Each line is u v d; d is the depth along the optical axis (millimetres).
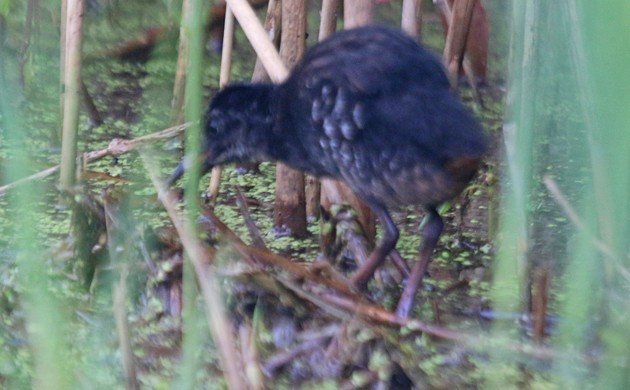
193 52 2822
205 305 4270
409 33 5242
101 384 3975
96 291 4727
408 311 4848
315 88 4715
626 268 2598
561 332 2734
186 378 3213
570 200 3641
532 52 3613
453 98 4551
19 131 2664
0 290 4699
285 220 6148
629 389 2615
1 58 3100
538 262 4746
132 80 8320
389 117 4441
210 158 5418
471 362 4406
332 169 4938
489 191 5832
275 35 6316
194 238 3121
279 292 4578
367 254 5238
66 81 5375
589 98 2066
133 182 5297
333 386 4293
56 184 5883
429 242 4938
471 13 5863
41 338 2850
